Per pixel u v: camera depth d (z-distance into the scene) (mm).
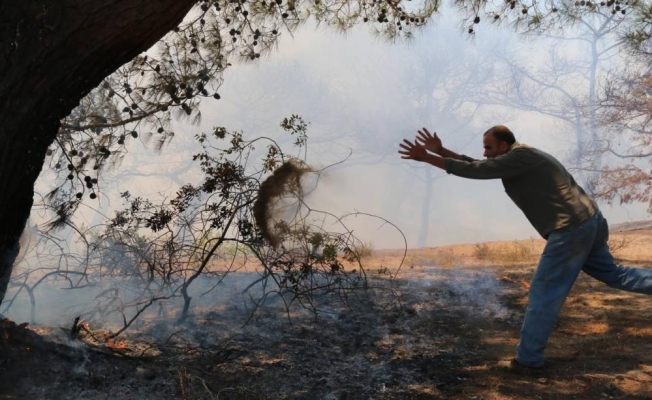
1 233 3475
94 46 3328
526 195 4168
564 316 5602
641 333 4980
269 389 3725
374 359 4363
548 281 4105
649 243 11688
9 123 3262
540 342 4117
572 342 4801
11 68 3211
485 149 4406
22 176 3422
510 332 5113
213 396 3488
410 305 5977
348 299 6066
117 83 5227
